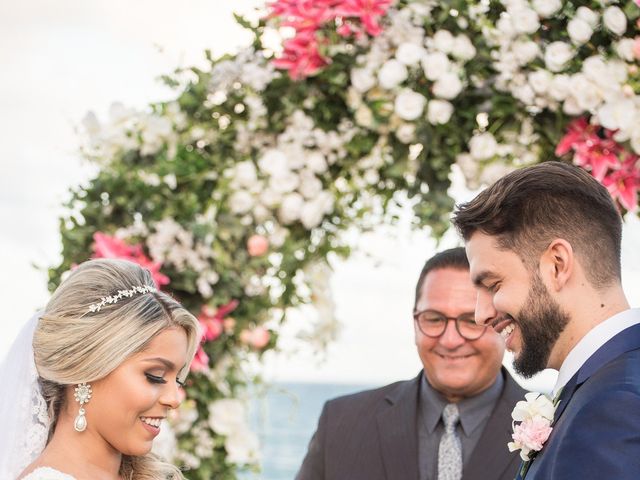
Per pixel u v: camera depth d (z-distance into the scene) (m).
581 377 1.89
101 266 2.27
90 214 3.24
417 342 3.01
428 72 2.99
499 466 2.90
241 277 3.27
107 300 2.19
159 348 2.18
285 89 3.17
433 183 3.16
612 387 1.81
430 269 3.02
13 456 2.17
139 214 3.24
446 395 3.03
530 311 1.97
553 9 2.95
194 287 3.22
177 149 3.25
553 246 1.95
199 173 3.23
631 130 2.89
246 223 3.22
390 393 3.18
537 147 3.07
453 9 3.02
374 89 3.08
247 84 3.15
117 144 3.27
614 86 2.88
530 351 1.99
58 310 2.20
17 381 2.20
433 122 3.01
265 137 3.25
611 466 1.70
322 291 3.30
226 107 3.25
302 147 3.18
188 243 3.16
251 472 3.34
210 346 3.27
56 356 2.14
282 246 3.24
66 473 2.11
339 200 3.23
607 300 1.95
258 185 3.19
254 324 3.30
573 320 1.95
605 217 1.97
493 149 3.02
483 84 3.06
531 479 1.91
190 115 3.27
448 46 3.01
